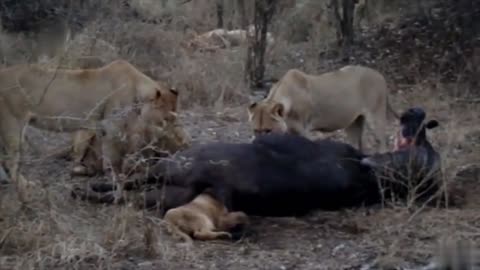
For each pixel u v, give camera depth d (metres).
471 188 12.56
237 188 11.41
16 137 12.87
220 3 27.45
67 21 21.47
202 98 19.53
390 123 17.08
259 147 11.70
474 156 14.14
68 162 13.74
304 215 11.87
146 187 11.72
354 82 14.89
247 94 20.22
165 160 11.63
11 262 9.82
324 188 11.73
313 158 11.80
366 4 26.56
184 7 28.22
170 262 9.99
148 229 10.20
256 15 21.81
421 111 12.34
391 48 24.02
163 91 13.53
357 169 12.01
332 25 26.23
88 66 19.44
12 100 12.87
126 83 13.47
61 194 11.66
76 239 10.17
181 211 10.91
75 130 13.35
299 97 14.39
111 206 11.55
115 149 13.08
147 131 13.30
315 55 24.11
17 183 10.78
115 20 23.53
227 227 10.98
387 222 11.23
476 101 19.03
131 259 10.05
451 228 10.93
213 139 16.50
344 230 11.28
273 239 10.95
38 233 10.23
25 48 20.73
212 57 21.98
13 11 22.09
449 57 22.23
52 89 13.10
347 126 14.95
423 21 24.95
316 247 10.66
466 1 23.20
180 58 22.00
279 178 11.55
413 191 11.41
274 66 23.33
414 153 12.02
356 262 10.13
